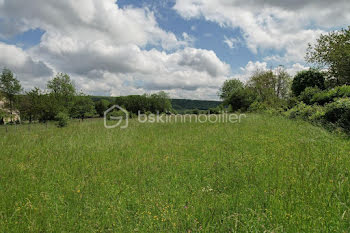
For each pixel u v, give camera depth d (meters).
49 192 3.88
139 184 4.11
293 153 5.82
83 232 2.66
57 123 16.84
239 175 4.37
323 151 5.90
